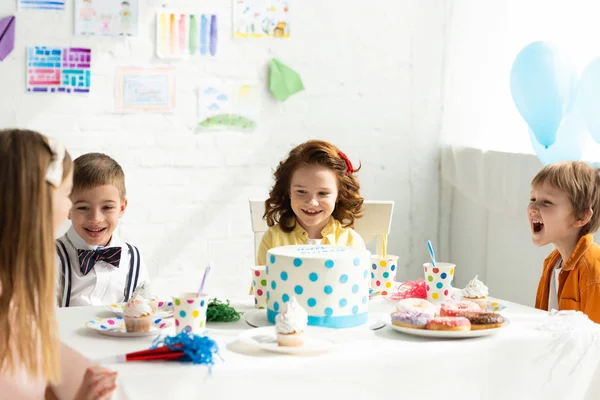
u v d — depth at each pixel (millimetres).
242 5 3232
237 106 3256
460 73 3309
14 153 1158
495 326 1422
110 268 2027
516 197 2977
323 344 1323
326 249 1549
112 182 2027
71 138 3098
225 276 3283
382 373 1297
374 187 3463
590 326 1481
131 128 3154
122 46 3121
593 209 1894
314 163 1962
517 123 3002
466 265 3451
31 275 1154
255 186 3297
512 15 2963
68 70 3072
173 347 1257
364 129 3430
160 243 3213
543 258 2906
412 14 3447
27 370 1186
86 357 1269
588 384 1451
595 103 2287
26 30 3021
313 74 3344
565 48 2469
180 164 3213
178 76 3186
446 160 3455
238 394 1225
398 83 3455
